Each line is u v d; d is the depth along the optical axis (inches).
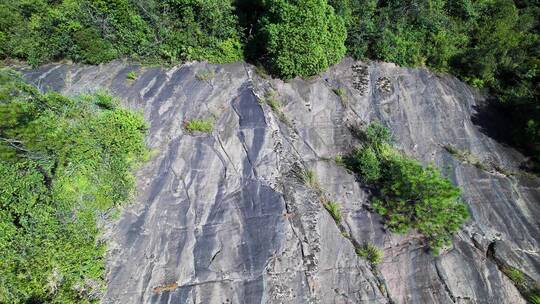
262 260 348.8
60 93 460.8
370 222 389.4
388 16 560.4
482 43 575.2
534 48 555.5
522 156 475.5
